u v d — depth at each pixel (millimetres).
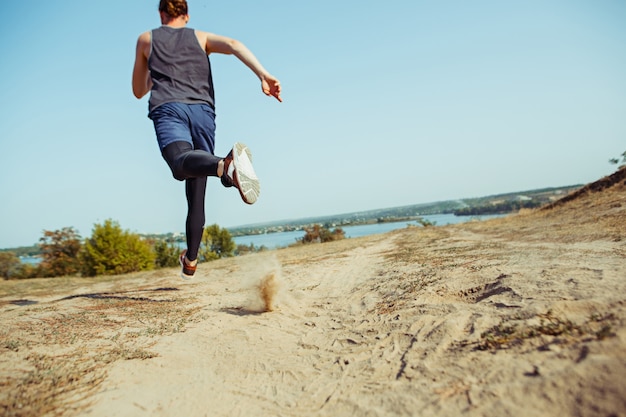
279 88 2777
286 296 4812
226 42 2896
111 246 26984
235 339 3162
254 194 2449
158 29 2854
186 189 3438
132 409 1894
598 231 6555
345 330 3014
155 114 2703
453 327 2297
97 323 3805
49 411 1800
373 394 1785
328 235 41625
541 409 1295
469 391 1535
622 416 1141
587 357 1462
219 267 11195
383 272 5465
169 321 3861
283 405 1923
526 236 7703
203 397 2084
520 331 1944
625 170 13953
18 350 2748
